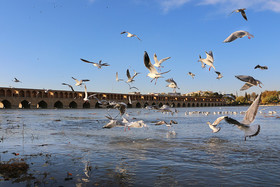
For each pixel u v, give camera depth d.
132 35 9.66
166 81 10.73
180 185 6.78
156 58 9.57
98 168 8.35
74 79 15.24
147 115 43.78
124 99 105.12
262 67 7.95
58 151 10.97
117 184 6.84
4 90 72.31
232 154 10.43
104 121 29.20
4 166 8.15
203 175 7.62
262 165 8.69
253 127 4.37
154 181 7.11
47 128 20.83
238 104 143.12
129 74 13.25
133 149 11.53
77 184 6.85
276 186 6.67
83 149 11.47
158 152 10.87
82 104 90.38
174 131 18.39
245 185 6.77
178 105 129.38
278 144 12.66
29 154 10.30
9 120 29.28
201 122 27.20
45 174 7.66
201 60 8.57
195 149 11.54
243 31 5.53
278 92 142.62
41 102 85.69
